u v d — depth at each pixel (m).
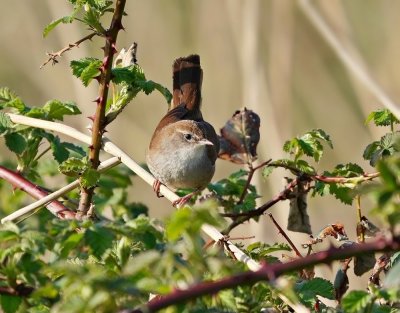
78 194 8.30
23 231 4.50
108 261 4.49
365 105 13.68
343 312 4.93
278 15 14.05
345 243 6.02
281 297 5.07
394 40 14.75
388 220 3.55
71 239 4.37
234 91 14.89
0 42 15.01
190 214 3.75
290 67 13.83
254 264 5.30
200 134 10.09
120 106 6.75
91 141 6.71
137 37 15.37
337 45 11.01
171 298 3.58
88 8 6.16
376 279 5.99
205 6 15.17
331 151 14.60
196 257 3.81
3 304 4.50
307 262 3.70
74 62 6.66
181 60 11.23
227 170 14.86
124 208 8.29
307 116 14.90
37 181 8.73
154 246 4.50
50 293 4.21
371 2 15.89
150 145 10.57
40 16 15.14
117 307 3.83
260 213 6.94
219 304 4.30
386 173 3.50
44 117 7.62
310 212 14.00
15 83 14.91
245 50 13.25
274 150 12.88
